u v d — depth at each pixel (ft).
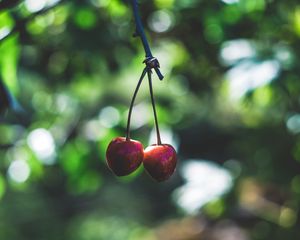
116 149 1.87
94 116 3.17
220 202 3.24
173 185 9.87
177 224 6.18
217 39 2.99
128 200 10.69
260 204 3.48
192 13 2.90
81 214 10.73
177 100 3.47
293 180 3.37
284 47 2.84
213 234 5.10
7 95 2.32
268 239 3.44
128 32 3.06
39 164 3.06
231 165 3.43
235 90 2.68
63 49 3.06
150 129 3.14
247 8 2.86
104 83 4.50
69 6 2.74
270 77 2.64
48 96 3.36
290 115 3.14
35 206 10.35
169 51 3.33
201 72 3.24
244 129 3.69
